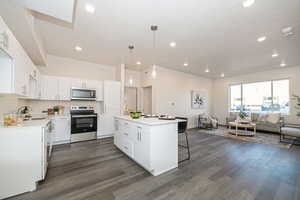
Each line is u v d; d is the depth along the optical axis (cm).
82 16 210
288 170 225
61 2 149
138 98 577
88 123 400
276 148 338
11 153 161
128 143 268
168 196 160
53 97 362
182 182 190
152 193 166
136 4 183
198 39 285
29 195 161
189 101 618
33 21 208
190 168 232
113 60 435
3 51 137
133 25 234
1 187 155
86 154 289
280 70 518
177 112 566
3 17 169
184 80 598
